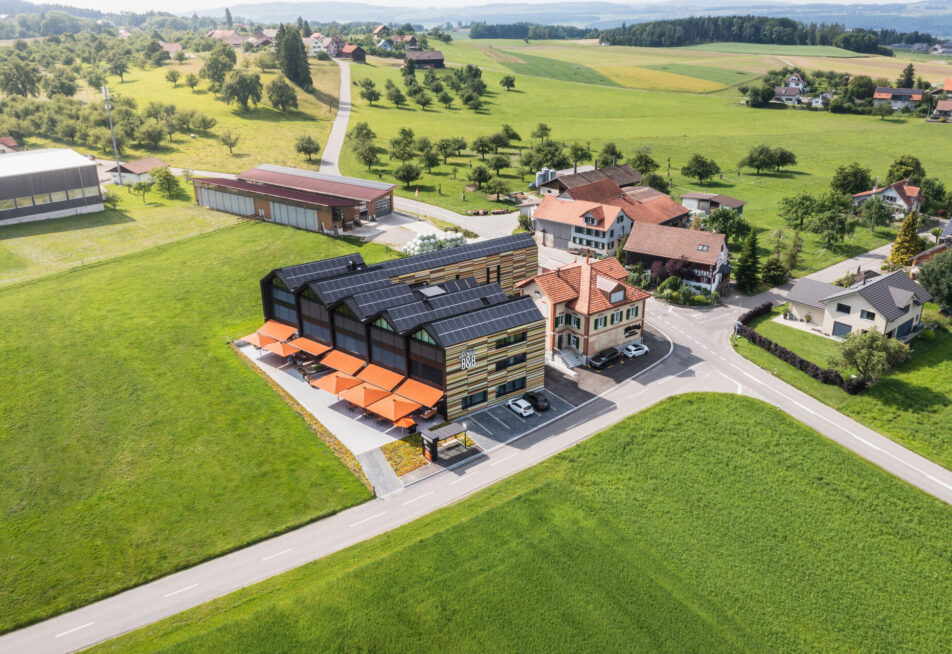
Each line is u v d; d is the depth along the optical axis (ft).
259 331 284.41
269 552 181.88
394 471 213.25
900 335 301.63
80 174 447.42
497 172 605.73
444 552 180.55
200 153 610.65
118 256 380.78
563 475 211.61
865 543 188.96
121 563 177.47
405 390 238.27
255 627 158.20
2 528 188.44
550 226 424.05
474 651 153.69
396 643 154.92
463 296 262.67
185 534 186.91
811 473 214.90
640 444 226.99
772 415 243.60
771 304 336.90
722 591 172.04
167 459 216.33
